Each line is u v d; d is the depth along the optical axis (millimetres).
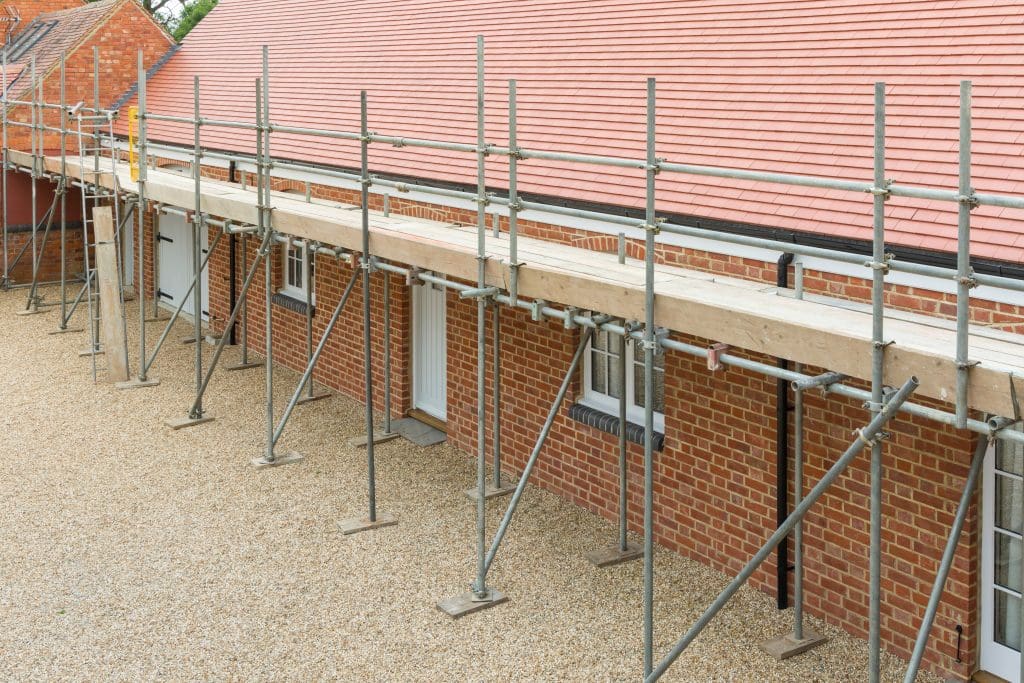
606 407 10719
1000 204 5043
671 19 11883
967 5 9117
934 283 7328
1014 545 7387
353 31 17234
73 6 27312
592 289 7738
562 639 8359
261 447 12820
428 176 12016
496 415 11016
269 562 9742
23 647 8266
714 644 8227
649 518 7227
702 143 9609
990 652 7609
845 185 5719
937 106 8250
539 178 10648
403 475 11898
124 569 9609
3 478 11820
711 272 8953
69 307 20625
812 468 8492
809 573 8648
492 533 10328
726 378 9102
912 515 7789
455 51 14383
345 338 14711
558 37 13023
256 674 7879
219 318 18297
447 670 7914
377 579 9406
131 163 15836
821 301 7855
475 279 8977
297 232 11469
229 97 17688
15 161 20672
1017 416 5152
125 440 13078
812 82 9438
